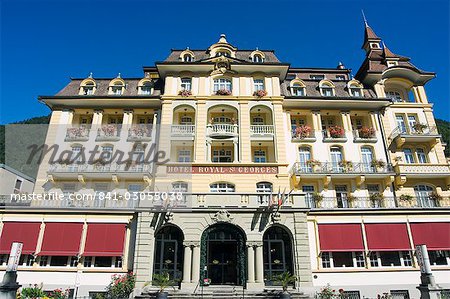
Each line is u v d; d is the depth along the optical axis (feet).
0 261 65.67
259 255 62.49
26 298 49.21
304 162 86.79
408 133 91.04
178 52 105.09
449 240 68.39
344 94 98.68
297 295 56.95
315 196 79.46
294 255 62.85
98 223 67.77
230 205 67.41
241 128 88.63
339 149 90.89
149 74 105.29
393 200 81.61
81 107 95.20
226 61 97.19
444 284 65.51
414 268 66.59
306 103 94.38
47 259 65.77
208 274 63.82
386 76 100.32
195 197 68.18
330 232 68.54
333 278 64.95
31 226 66.80
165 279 57.93
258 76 97.30
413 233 68.85
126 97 92.99
